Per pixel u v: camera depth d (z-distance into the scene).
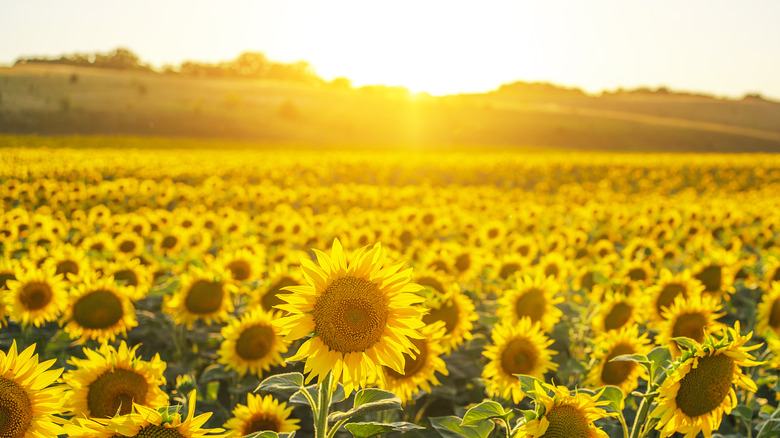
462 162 47.22
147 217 14.80
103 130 103.25
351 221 15.60
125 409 3.51
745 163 50.19
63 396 2.84
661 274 6.23
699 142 134.75
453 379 6.11
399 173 44.59
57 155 37.78
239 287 7.57
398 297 2.87
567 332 6.80
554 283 6.18
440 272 6.53
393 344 2.84
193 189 23.95
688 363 2.95
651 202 23.30
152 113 115.75
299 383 3.17
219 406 5.38
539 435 2.72
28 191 18.64
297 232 13.95
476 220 16.89
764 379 4.82
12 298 5.86
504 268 8.83
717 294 7.39
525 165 46.41
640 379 5.53
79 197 18.73
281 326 2.79
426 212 16.56
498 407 2.99
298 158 46.84
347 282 2.84
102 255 9.03
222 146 78.56
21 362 2.71
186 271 8.40
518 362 4.56
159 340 7.29
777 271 7.75
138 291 7.38
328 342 2.78
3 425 2.58
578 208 20.83
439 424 3.12
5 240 10.44
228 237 12.14
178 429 2.53
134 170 32.34
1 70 162.38
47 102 117.00
